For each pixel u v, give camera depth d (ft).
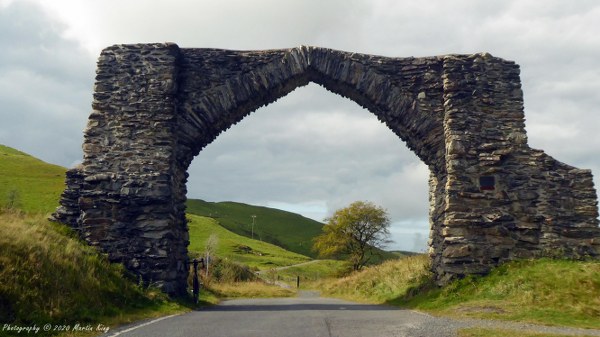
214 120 56.49
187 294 56.08
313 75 58.39
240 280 137.39
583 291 43.01
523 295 44.45
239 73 56.85
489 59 56.90
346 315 41.60
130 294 44.11
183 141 55.57
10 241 35.12
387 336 27.94
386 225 180.24
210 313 44.04
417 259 75.66
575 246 52.31
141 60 54.85
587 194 53.52
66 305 33.17
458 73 56.34
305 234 427.74
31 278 32.60
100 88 54.29
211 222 326.85
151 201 51.31
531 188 53.78
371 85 56.95
